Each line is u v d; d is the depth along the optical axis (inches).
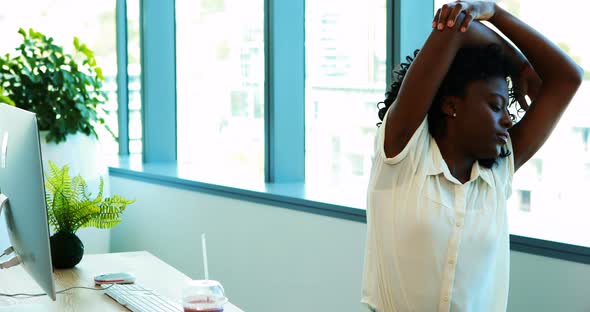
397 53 126.6
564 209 109.6
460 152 72.8
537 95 77.9
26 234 81.8
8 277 100.7
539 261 98.7
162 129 207.9
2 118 88.1
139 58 215.2
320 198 137.3
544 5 109.8
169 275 102.3
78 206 105.9
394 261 71.9
